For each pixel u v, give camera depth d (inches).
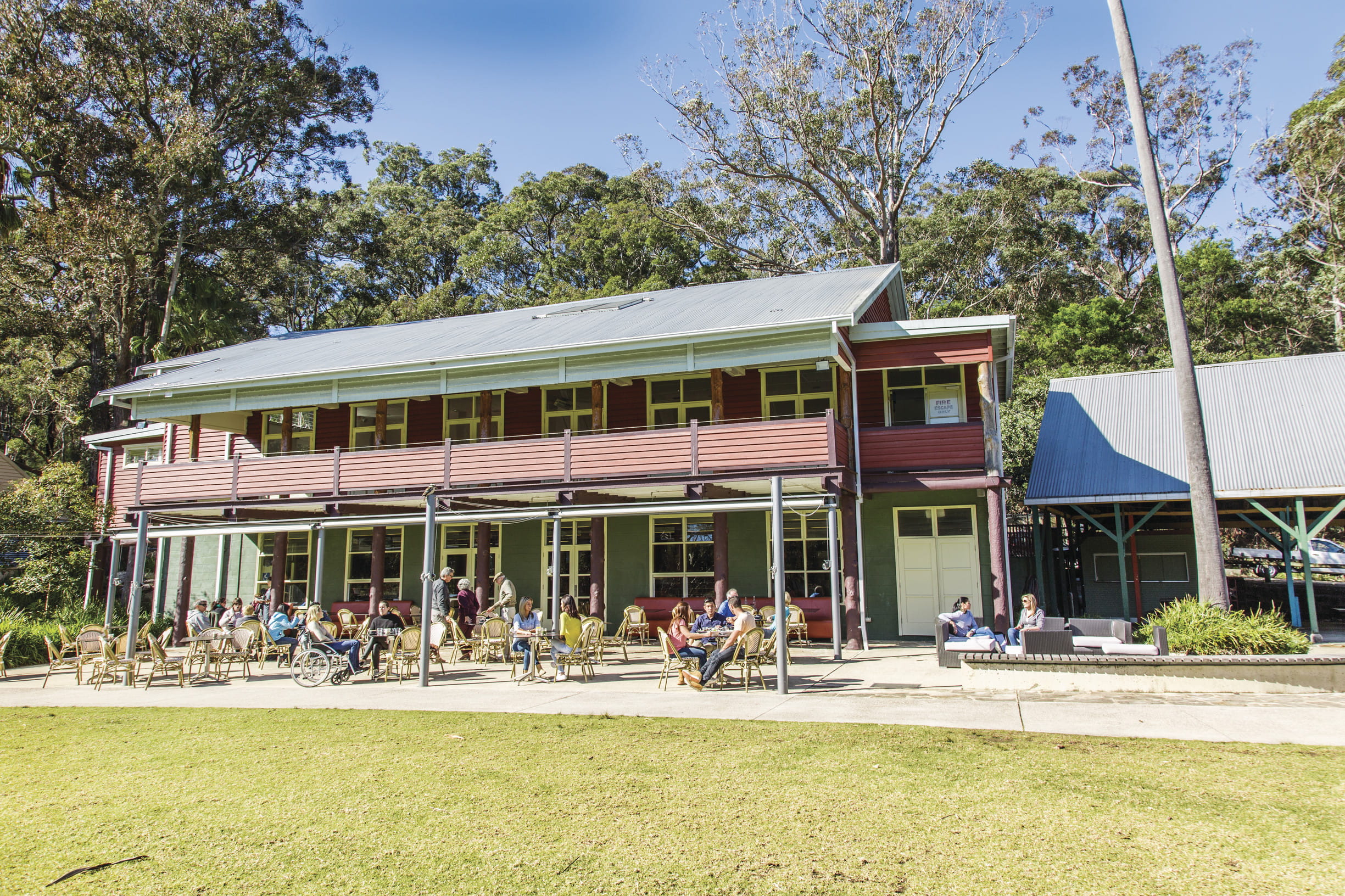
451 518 535.5
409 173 2741.1
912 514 727.7
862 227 1831.9
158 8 1453.0
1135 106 572.7
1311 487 693.9
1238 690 410.0
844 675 501.0
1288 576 783.7
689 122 1727.4
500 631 612.1
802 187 1818.4
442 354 743.7
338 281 2169.0
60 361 1641.2
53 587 928.3
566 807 250.2
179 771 305.0
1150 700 388.8
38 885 203.8
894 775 267.3
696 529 780.0
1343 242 1676.9
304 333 1178.6
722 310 737.6
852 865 200.4
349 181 1888.5
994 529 640.4
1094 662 427.8
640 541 795.4
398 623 644.7
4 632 695.7
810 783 262.8
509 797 260.7
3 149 1316.4
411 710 414.6
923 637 709.3
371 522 563.8
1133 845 205.5
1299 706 363.9
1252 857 195.8
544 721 375.2
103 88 1459.2
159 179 1409.9
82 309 1445.6
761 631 462.6
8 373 1619.1
